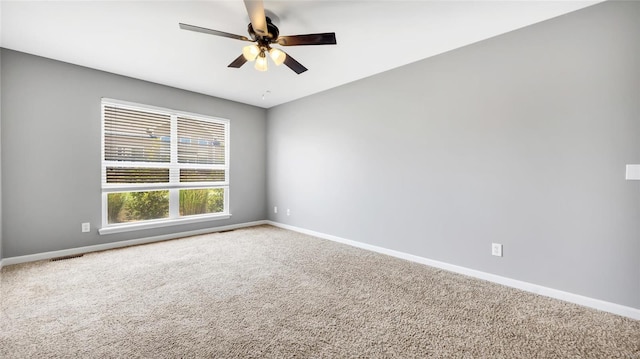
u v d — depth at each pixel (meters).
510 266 2.47
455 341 1.67
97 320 1.86
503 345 1.64
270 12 2.15
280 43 2.17
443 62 2.88
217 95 4.46
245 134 4.98
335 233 4.06
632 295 1.94
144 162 3.82
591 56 2.07
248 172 5.04
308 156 4.47
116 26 2.39
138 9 2.13
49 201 3.13
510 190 2.46
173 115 4.07
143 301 2.14
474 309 2.06
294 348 1.59
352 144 3.81
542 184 2.30
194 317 1.91
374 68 3.31
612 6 1.98
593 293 2.08
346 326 1.82
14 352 1.52
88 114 3.35
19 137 2.94
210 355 1.52
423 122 3.05
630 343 1.66
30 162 3.01
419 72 3.08
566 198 2.19
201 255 3.31
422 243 3.09
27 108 2.98
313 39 2.10
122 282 2.49
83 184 3.34
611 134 2.00
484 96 2.60
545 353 1.57
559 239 2.22
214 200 4.64
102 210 3.48
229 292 2.31
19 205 2.95
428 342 1.66
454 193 2.82
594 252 2.08
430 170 3.01
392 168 3.35
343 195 3.94
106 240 3.52
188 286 2.42
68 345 1.59
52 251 3.15
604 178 2.03
